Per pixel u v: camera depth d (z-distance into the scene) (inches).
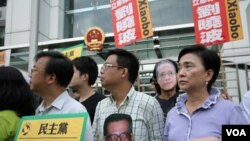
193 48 89.7
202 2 179.9
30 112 94.4
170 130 89.0
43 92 96.4
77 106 94.5
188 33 257.1
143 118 96.8
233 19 173.5
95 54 268.1
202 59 87.7
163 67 138.3
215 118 82.4
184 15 299.7
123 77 102.7
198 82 86.9
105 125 81.4
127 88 103.8
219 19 175.5
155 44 257.8
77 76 133.1
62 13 345.7
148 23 187.6
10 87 89.4
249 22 232.1
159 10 309.3
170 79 136.1
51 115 82.7
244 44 257.3
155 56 260.7
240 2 270.1
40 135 81.1
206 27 177.9
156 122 99.0
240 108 85.8
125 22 195.3
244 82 230.4
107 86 103.4
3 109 89.0
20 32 348.2
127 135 79.0
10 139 86.3
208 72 89.1
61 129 79.3
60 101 94.7
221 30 174.6
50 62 94.3
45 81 94.3
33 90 95.8
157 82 144.3
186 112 87.9
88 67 134.6
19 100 90.0
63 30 341.4
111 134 79.5
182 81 87.7
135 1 191.8
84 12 343.6
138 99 100.6
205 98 88.5
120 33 197.2
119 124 79.7
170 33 260.7
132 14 192.5
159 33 262.7
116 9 200.5
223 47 261.4
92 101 131.0
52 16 343.6
